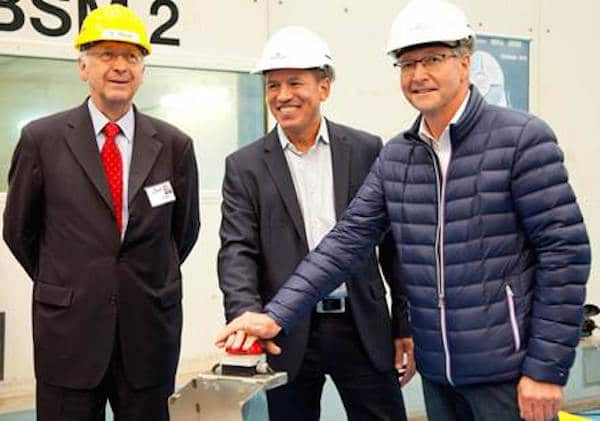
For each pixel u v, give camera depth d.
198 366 3.07
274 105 1.86
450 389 1.64
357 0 3.35
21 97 2.75
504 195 1.47
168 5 2.96
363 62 3.39
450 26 1.46
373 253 1.90
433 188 1.54
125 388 1.85
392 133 3.49
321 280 1.68
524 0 3.74
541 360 1.42
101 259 1.79
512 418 1.52
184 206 1.96
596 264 3.95
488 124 1.49
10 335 2.77
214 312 3.16
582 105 3.94
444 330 1.54
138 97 2.94
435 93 1.48
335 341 1.89
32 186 1.80
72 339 1.79
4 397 2.75
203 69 3.05
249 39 3.14
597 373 3.40
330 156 1.92
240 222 1.88
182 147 1.95
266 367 1.38
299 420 1.96
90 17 1.85
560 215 1.42
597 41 3.95
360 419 1.97
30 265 1.89
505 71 3.71
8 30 2.69
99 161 1.82
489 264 1.48
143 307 1.84
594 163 3.97
